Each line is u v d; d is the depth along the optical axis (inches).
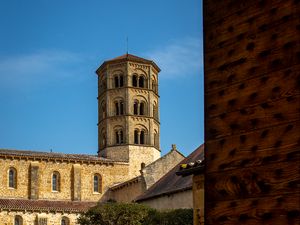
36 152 3208.7
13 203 2810.0
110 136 3376.0
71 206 2928.2
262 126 263.7
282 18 262.8
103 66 3526.1
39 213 2773.1
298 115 247.4
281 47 261.1
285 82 256.4
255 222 255.3
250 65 276.7
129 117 3356.3
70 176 3142.2
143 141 3378.4
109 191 3176.7
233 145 276.7
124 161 3265.3
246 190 263.7
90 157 3282.5
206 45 305.0
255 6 279.3
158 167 2741.1
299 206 236.5
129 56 3511.3
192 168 583.2
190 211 1546.5
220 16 299.6
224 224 270.8
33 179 3026.6
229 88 286.2
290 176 244.1
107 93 3449.8
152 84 3508.9
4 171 2989.7
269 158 255.8
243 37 283.6
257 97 269.6
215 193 279.4
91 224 2022.6
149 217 1712.6
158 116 3533.5
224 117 285.4
